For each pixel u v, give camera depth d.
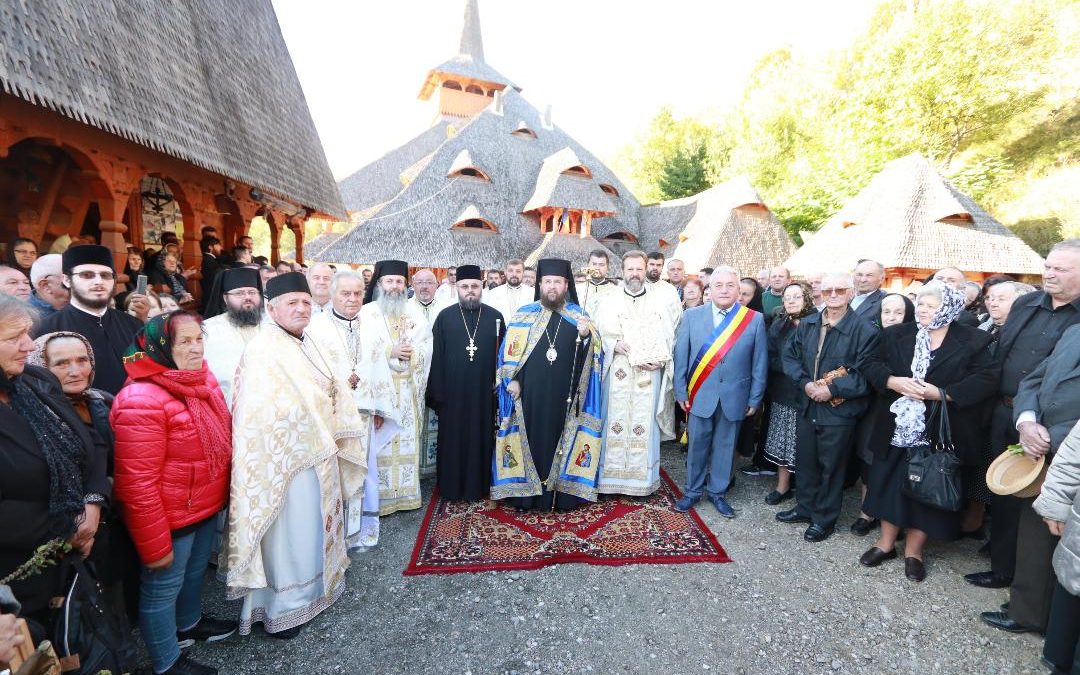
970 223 11.65
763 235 21.16
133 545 2.30
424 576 3.25
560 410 4.08
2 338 1.66
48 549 1.64
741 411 4.07
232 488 2.47
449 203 25.67
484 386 4.27
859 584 3.24
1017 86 19.53
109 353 3.21
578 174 26.31
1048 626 2.44
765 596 3.10
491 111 30.86
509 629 2.78
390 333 3.99
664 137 40.03
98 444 2.00
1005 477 2.78
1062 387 2.56
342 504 3.05
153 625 2.25
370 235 23.11
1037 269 11.10
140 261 6.91
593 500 4.17
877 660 2.61
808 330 3.96
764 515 4.21
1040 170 17.84
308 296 2.76
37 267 3.62
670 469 5.32
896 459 3.32
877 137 20.23
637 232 28.70
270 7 13.61
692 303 5.80
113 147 6.38
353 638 2.70
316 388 2.74
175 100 6.66
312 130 14.61
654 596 3.08
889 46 21.09
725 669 2.53
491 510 4.20
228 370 3.25
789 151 28.69
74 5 5.04
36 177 7.64
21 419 1.71
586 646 2.66
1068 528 2.15
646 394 4.34
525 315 4.17
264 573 2.55
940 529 3.14
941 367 3.10
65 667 1.67
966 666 2.58
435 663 2.54
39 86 4.19
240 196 10.53
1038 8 19.86
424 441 4.89
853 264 11.84
